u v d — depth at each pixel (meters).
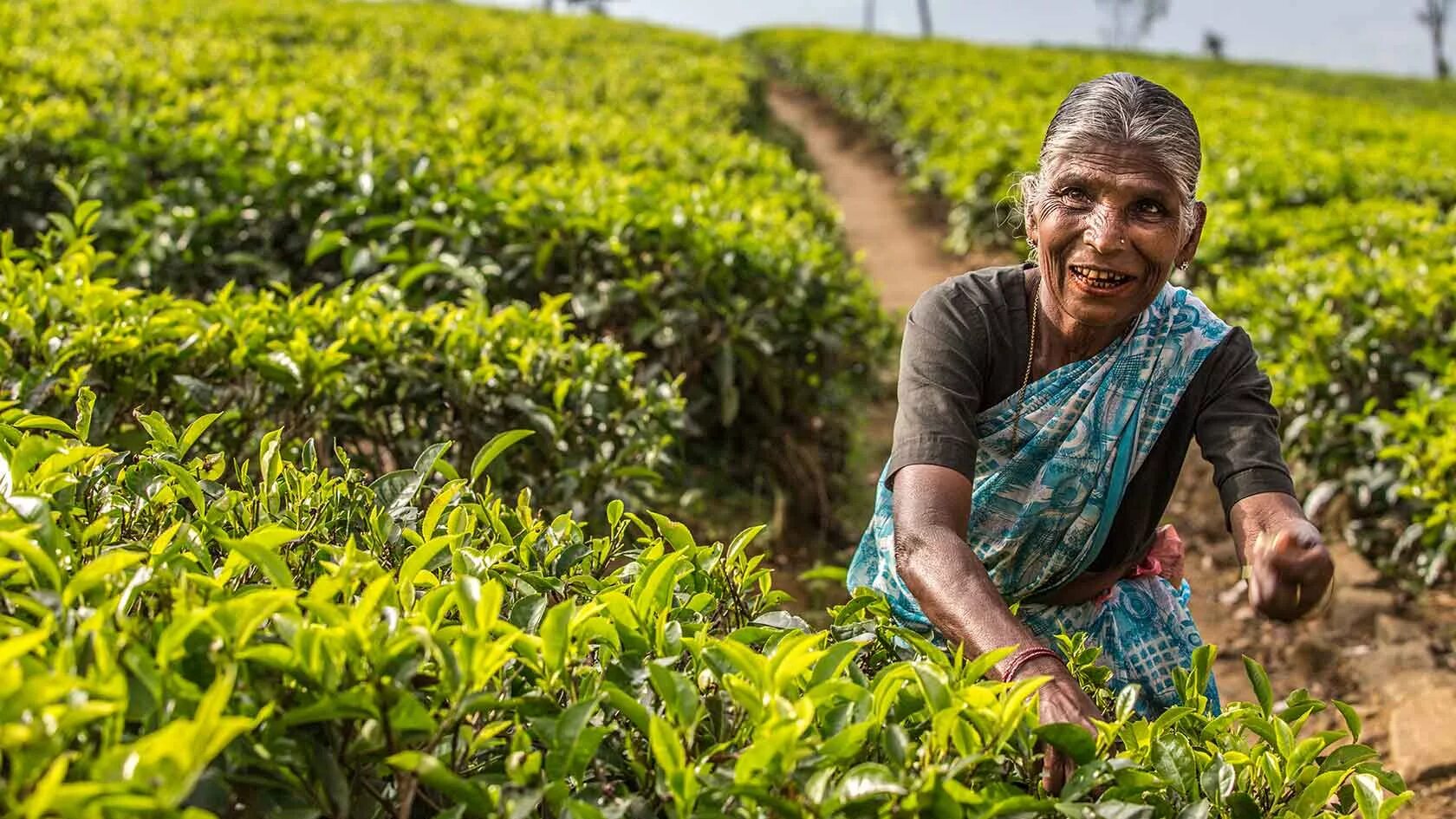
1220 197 8.65
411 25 16.23
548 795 1.41
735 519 5.19
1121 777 1.51
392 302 3.93
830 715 1.54
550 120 8.48
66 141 5.88
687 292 5.09
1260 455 1.96
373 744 1.38
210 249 5.31
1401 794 1.62
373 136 6.19
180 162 5.80
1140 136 1.88
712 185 6.61
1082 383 2.05
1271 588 1.68
